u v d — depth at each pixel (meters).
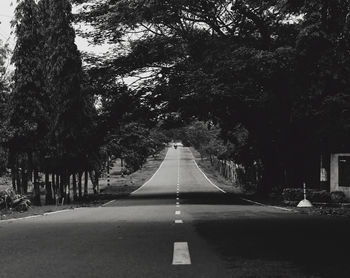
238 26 33.38
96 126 38.00
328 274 6.87
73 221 16.08
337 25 13.85
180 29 34.56
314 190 27.06
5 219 18.55
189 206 24.64
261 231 12.07
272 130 34.94
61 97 34.41
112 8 32.31
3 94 35.75
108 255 8.64
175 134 140.12
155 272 7.10
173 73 35.91
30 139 34.38
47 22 35.09
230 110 35.56
